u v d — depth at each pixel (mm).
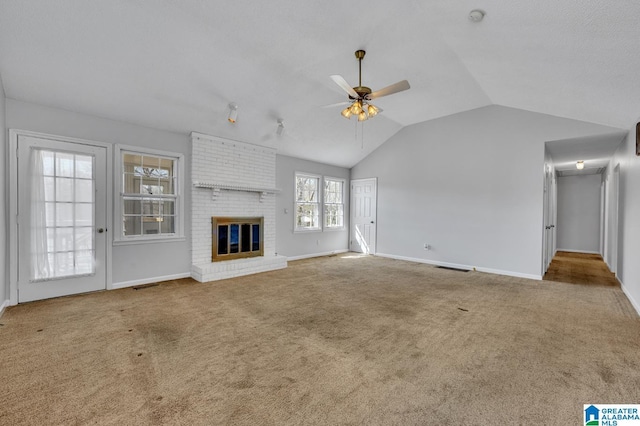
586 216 8492
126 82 3750
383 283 4715
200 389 1931
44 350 2453
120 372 2127
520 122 5266
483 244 5695
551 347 2535
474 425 1614
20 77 3350
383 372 2139
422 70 4234
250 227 5852
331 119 5770
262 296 3986
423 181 6594
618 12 2035
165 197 4797
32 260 3695
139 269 4551
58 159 3885
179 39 3270
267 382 2012
